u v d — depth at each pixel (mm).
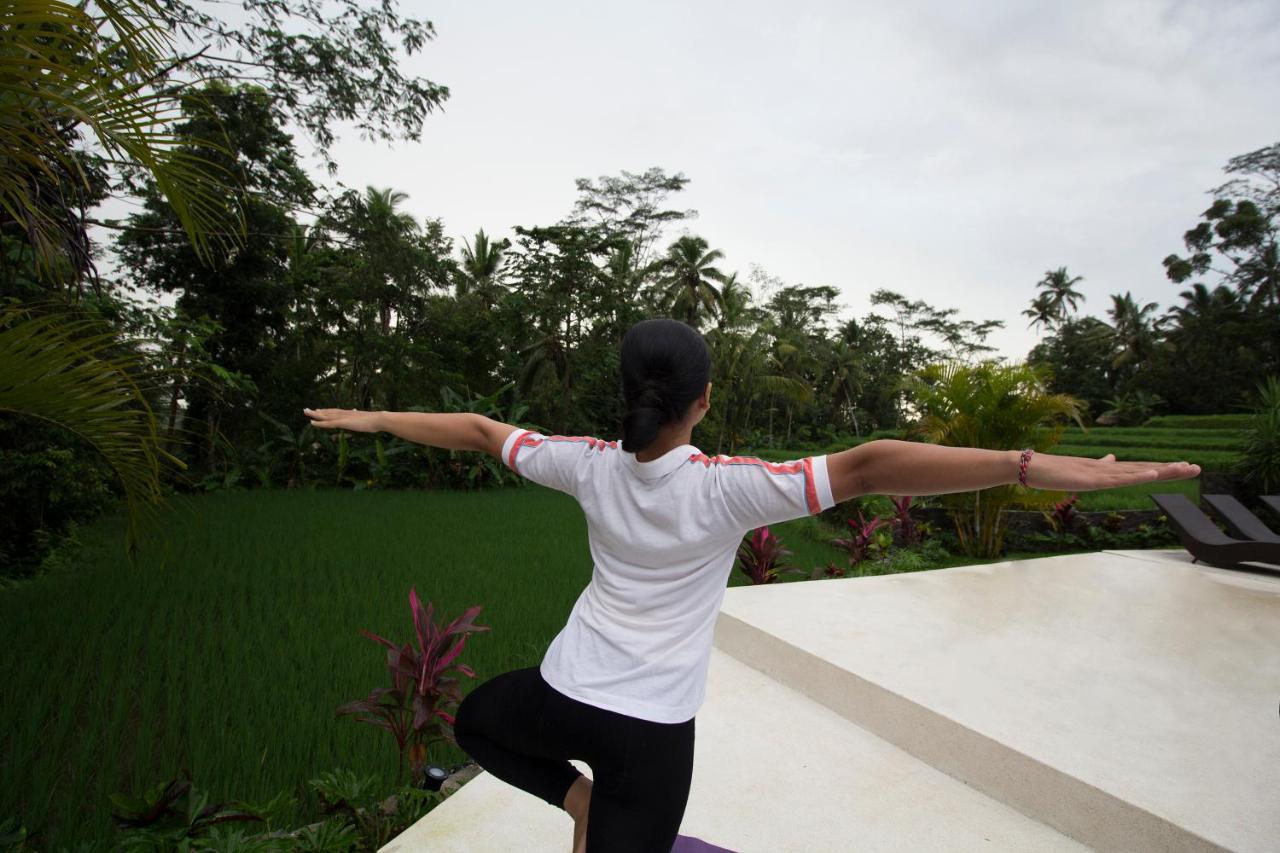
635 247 32312
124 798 2158
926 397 9102
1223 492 10672
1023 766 2387
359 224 17828
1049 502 9023
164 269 15211
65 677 3756
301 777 2832
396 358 20281
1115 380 48594
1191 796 2152
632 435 1123
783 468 1168
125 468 2561
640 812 1122
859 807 2365
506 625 4902
